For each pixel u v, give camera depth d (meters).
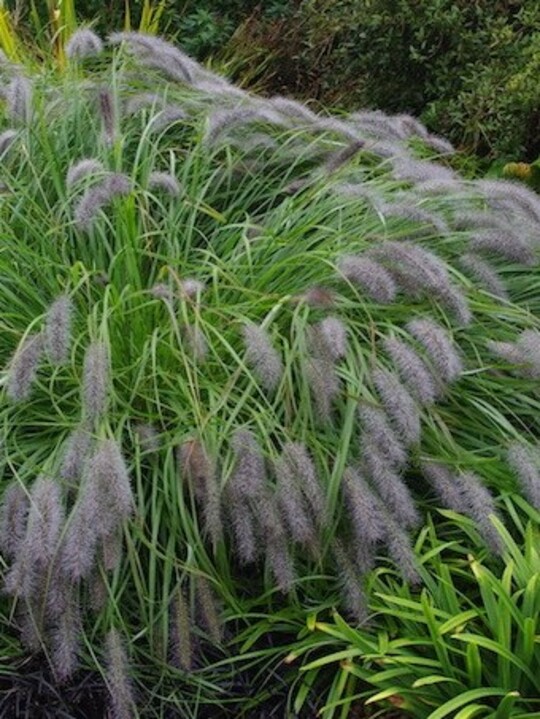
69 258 1.59
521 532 1.31
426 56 2.40
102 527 1.14
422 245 1.58
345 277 1.34
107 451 1.16
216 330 1.36
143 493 1.29
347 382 1.37
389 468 1.26
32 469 1.29
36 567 1.19
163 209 1.58
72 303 1.42
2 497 1.30
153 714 1.24
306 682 1.25
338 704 1.21
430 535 1.30
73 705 1.24
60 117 1.82
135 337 1.43
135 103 1.82
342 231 1.56
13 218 1.60
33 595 1.20
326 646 1.31
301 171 1.85
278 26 2.71
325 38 2.59
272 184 1.82
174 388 1.37
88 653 1.27
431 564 1.32
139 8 2.81
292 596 1.29
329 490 1.26
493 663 1.24
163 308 1.46
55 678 1.21
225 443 1.33
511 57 2.35
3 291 1.50
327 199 1.67
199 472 1.23
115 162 1.61
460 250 1.59
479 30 2.38
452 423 1.42
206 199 1.75
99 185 1.51
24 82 1.68
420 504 1.38
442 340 1.32
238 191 1.79
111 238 1.63
